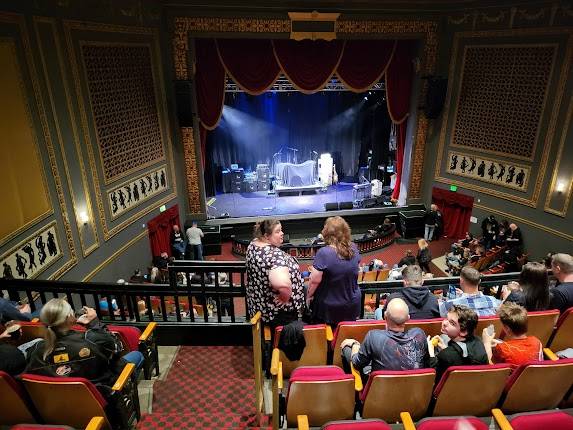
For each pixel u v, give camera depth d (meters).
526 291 4.12
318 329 3.66
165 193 13.43
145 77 11.96
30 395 3.00
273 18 12.86
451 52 13.95
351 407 3.16
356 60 14.30
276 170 20.03
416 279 4.13
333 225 3.82
